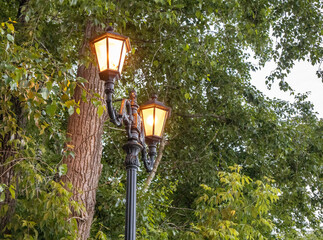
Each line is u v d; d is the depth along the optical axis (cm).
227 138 1208
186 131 1197
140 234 839
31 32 714
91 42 471
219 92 1155
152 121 530
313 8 1146
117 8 768
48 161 746
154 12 818
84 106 709
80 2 696
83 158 684
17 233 603
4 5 973
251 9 1016
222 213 772
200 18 834
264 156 1230
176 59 962
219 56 1208
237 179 798
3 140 652
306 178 1205
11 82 421
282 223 1279
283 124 1208
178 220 1122
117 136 1169
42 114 568
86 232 653
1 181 627
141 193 830
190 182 1172
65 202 554
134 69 1027
